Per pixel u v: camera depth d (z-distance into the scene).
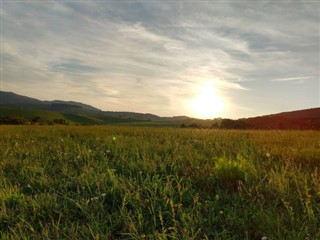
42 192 5.46
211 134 14.68
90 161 7.42
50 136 13.61
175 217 4.21
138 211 4.15
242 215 4.14
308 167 6.21
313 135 13.91
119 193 5.02
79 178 5.77
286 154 7.52
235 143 10.31
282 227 3.60
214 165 6.56
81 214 4.45
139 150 8.77
